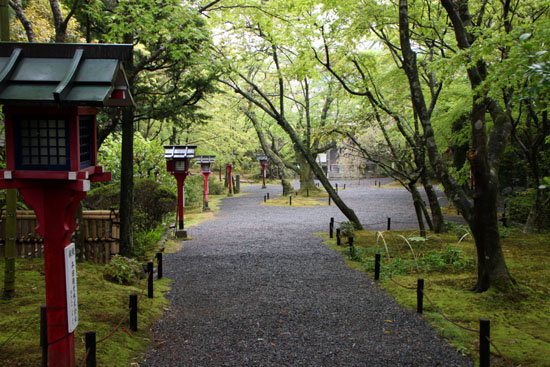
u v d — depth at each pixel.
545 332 5.11
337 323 5.81
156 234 11.95
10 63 3.21
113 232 8.70
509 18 8.11
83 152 3.65
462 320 5.64
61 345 3.57
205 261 9.85
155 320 5.89
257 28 12.41
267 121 29.44
